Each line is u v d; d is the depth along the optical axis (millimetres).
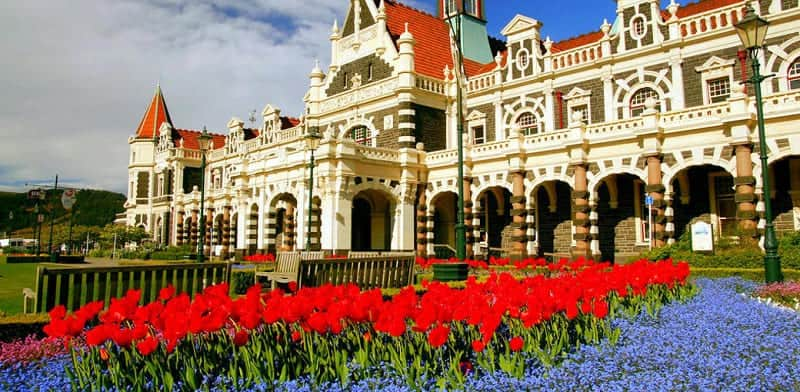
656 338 8578
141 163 78062
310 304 7051
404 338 7473
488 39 48062
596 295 9484
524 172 31375
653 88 30375
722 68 28000
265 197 37781
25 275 29078
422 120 37312
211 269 12945
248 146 58781
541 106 35062
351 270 15898
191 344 6836
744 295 15172
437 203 38906
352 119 40281
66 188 68812
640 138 26719
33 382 6273
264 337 7199
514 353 7090
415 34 41812
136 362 6430
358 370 6680
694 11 32688
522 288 8680
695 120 25359
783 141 23172
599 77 32594
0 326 8672
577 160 28797
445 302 8023
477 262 27594
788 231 23562
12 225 133875
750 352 7805
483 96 38188
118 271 11383
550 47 35031
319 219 34156
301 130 47625
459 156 19031
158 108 80875
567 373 6621
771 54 26797
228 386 6156
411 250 35031
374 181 34000
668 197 25938
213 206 52906
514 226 31266
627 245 30688
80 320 6426
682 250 24078
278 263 20312
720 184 28016
